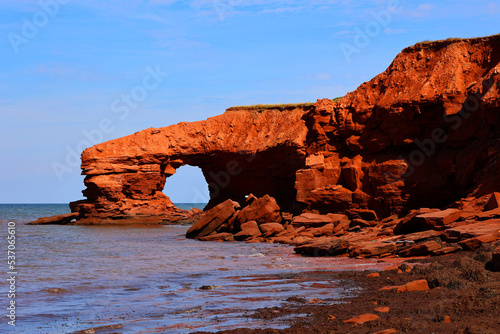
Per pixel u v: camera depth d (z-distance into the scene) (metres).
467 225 26.78
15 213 141.62
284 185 71.69
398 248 26.45
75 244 41.69
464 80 45.62
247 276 20.52
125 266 24.88
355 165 48.19
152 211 80.50
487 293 12.18
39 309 13.88
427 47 50.81
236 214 48.59
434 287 14.13
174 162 85.06
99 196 78.44
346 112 51.75
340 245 28.81
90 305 14.45
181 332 10.88
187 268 23.91
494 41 46.91
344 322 10.79
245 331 10.48
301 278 19.20
